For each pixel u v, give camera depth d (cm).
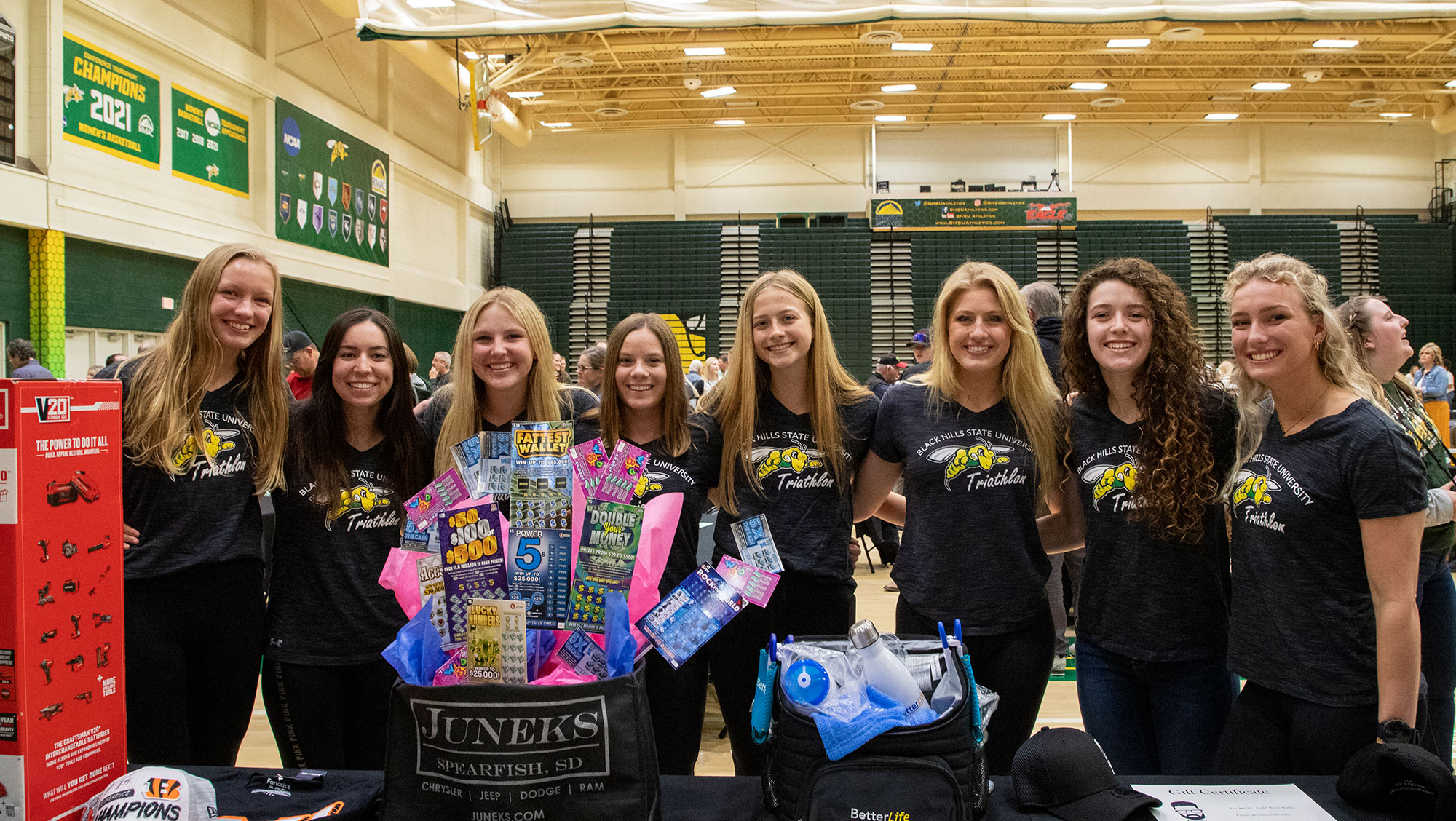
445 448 154
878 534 505
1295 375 118
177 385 146
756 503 167
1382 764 92
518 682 84
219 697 150
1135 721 145
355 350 147
